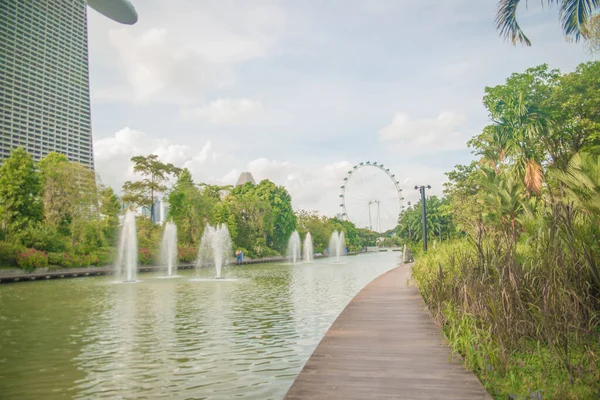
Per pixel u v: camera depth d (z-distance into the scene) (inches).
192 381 285.6
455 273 479.8
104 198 1846.7
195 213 2224.4
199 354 352.5
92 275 1454.2
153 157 2281.0
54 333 444.5
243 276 1309.1
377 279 869.2
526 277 340.2
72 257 1550.2
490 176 860.6
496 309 312.3
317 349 299.4
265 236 3036.4
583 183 349.7
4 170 1584.6
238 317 532.7
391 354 285.1
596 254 327.3
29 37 4087.1
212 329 456.4
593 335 283.9
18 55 3978.8
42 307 649.6
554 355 271.3
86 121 4603.8
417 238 2586.1
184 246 2101.4
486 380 239.9
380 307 497.0
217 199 2819.9
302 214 3745.1
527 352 286.0
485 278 383.6
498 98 1188.5
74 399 255.3
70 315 565.6
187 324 487.8
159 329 460.1
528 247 443.8
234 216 2642.7
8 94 3868.1
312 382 227.9
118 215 1998.0
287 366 318.7
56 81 4298.7
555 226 334.3
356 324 393.1
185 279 1225.4
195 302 691.4
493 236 477.4
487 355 260.8
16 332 451.2
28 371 309.4
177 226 2198.6
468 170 1496.1
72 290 928.3
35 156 4055.1
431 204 2578.7
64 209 1673.2
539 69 1174.3
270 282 1071.6
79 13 4601.4
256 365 321.4
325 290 856.3
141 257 1814.7
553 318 291.6
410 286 725.3
